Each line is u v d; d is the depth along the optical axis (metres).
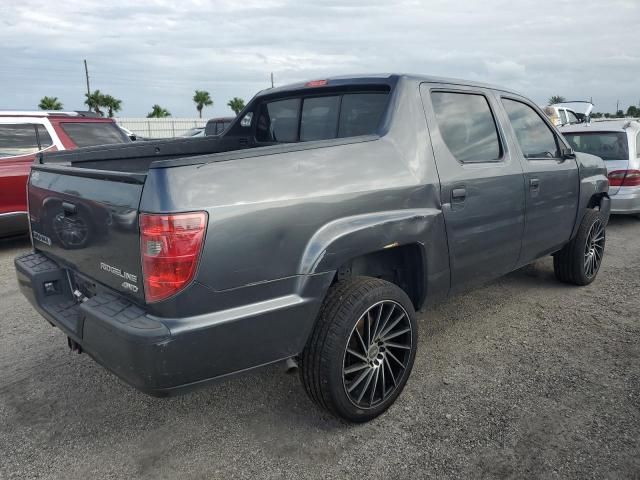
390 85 3.22
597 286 5.21
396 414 2.99
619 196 7.84
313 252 2.53
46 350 3.93
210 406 3.14
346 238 2.62
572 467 2.51
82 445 2.78
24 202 6.96
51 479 2.52
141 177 2.20
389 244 2.84
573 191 4.66
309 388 2.73
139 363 2.16
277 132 4.09
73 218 2.71
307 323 2.56
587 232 4.94
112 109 52.59
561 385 3.27
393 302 2.87
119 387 3.38
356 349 2.82
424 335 4.09
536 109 4.46
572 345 3.85
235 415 3.04
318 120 3.73
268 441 2.78
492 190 3.57
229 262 2.27
